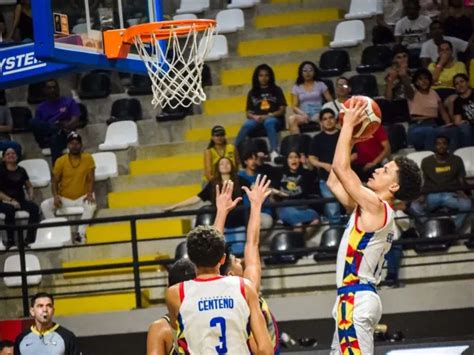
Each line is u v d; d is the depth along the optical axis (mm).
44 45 8625
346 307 6949
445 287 12250
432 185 13109
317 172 13523
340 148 6863
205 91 16625
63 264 14258
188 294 6211
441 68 15180
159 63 9523
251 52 17344
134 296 13609
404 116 14781
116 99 16891
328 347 11258
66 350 10445
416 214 12867
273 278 13094
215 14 18266
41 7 8633
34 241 14602
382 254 7000
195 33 9477
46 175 15656
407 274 12852
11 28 18500
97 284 13992
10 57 9352
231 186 7430
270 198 13523
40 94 17203
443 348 10547
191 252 6258
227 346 6152
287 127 15250
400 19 16562
